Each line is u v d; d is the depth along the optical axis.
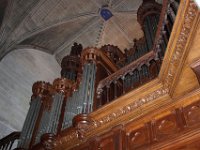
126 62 10.37
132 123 5.28
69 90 8.04
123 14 15.62
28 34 14.59
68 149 6.09
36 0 14.38
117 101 5.58
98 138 5.60
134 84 7.02
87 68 7.92
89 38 16.38
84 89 7.04
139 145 4.87
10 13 13.70
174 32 4.43
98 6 15.73
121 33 16.02
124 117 5.43
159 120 4.96
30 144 7.29
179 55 4.52
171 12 6.51
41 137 6.49
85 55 8.43
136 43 11.04
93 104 6.53
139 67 7.20
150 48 9.46
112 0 15.57
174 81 4.80
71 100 7.30
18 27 14.15
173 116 4.81
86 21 16.03
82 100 6.65
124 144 5.04
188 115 4.61
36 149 6.75
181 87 4.86
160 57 6.91
